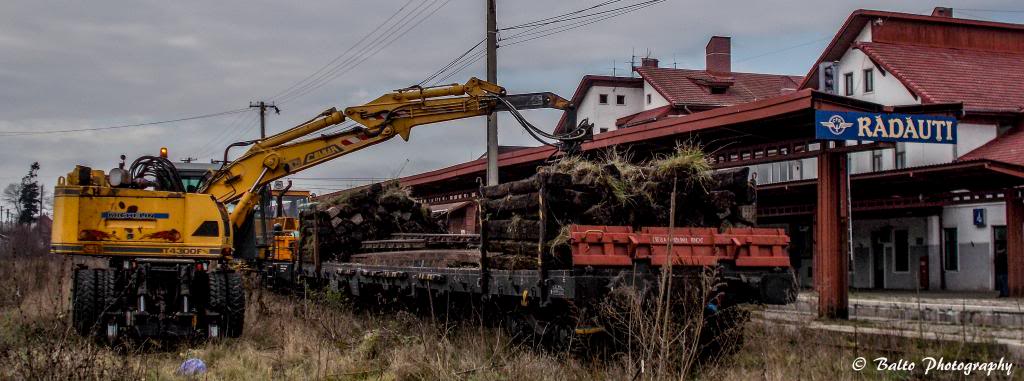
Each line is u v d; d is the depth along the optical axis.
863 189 27.72
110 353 10.73
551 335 10.44
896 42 35.53
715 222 10.66
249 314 15.36
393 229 18.00
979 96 31.62
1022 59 36.72
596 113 52.56
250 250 15.28
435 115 15.48
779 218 32.09
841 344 11.00
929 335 11.26
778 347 10.68
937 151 30.45
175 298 13.27
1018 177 22.58
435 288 12.57
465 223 31.27
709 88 49.81
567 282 9.59
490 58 21.92
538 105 15.15
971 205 28.77
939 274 29.83
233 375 10.30
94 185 12.95
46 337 10.18
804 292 23.98
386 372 9.84
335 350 11.28
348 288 15.85
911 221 31.12
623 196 10.15
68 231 12.77
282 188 24.38
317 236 17.28
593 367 9.48
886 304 18.48
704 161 10.58
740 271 10.34
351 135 15.47
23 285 16.45
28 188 79.06
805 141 18.73
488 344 11.13
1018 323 14.88
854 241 34.03
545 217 10.02
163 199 13.20
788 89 51.09
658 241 9.99
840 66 36.91
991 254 28.02
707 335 10.35
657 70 51.66
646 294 9.59
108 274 12.68
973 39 36.88
